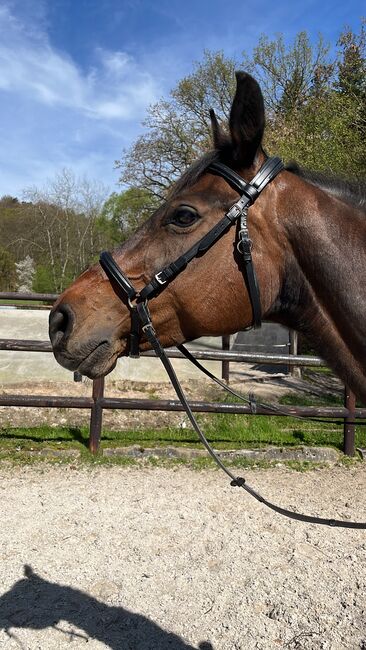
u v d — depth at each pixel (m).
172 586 2.97
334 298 1.56
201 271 1.57
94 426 4.99
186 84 21.56
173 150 23.30
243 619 2.69
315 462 5.04
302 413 5.07
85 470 4.69
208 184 1.59
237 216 1.54
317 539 3.53
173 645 2.48
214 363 8.41
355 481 4.59
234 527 3.69
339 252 1.55
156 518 3.81
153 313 1.62
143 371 7.20
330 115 12.55
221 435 5.67
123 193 27.38
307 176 1.71
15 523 3.69
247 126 1.51
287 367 9.74
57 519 3.77
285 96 18.89
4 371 6.84
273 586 2.98
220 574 3.10
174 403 4.99
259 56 18.72
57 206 30.16
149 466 4.83
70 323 1.64
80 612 2.73
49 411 6.13
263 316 1.69
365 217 1.62
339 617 2.70
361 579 3.06
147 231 1.67
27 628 2.59
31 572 3.09
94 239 30.62
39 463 4.79
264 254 1.58
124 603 2.81
